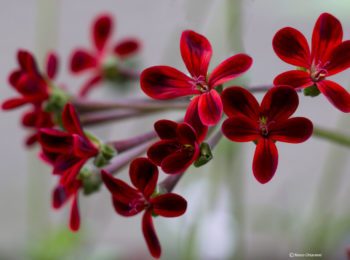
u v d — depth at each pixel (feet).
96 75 1.22
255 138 0.81
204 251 1.29
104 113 1.03
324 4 1.14
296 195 1.54
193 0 1.17
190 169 1.31
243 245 1.29
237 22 1.11
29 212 1.62
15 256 1.79
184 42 0.84
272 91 0.79
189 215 1.30
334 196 1.38
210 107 0.81
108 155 0.91
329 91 0.82
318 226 1.36
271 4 1.16
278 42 0.82
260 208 1.49
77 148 0.87
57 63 1.06
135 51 1.22
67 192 0.91
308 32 1.53
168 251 1.42
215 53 1.17
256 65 1.60
